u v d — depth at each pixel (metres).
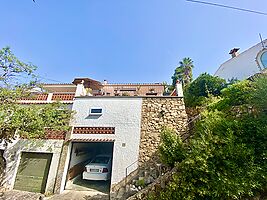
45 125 9.45
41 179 9.73
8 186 9.73
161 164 8.18
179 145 7.20
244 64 18.66
